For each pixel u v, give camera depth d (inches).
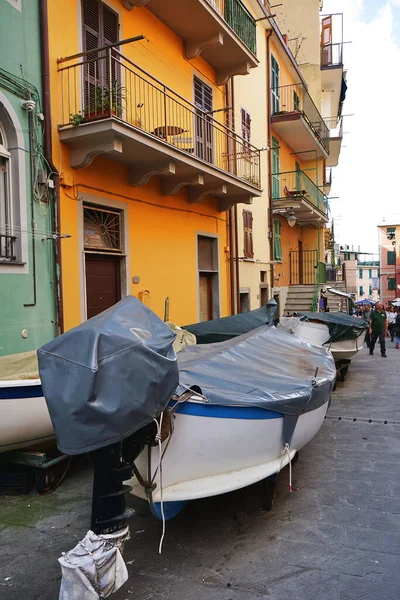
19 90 270.7
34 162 279.9
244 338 237.5
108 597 124.4
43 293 286.7
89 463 223.3
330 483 198.4
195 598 124.4
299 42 971.9
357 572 134.6
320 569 136.4
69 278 309.4
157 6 396.5
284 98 783.1
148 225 399.9
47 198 291.6
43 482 189.9
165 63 421.7
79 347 111.6
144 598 124.5
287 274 836.0
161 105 413.4
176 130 397.4
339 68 1005.8
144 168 365.4
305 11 975.6
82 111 309.9
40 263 284.7
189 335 317.1
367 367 543.5
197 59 479.2
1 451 186.2
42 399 186.2
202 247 506.0
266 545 150.0
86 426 106.2
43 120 288.7
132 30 377.4
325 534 156.2
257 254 660.1
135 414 110.7
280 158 783.7
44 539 156.2
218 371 180.4
